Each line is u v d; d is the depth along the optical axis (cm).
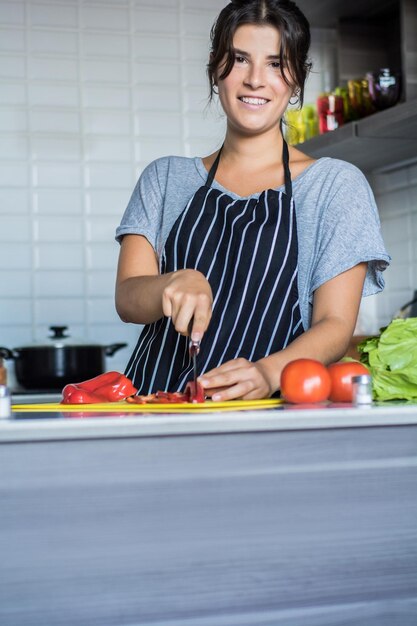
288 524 114
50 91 345
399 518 119
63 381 308
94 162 348
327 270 160
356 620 117
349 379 135
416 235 328
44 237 343
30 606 107
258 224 164
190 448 112
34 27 344
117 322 348
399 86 286
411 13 285
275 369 139
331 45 357
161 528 111
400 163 328
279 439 114
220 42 164
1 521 107
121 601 109
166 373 166
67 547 108
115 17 351
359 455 117
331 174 167
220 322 160
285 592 114
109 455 109
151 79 354
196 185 178
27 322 341
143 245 178
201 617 111
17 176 342
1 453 107
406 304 323
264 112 165
